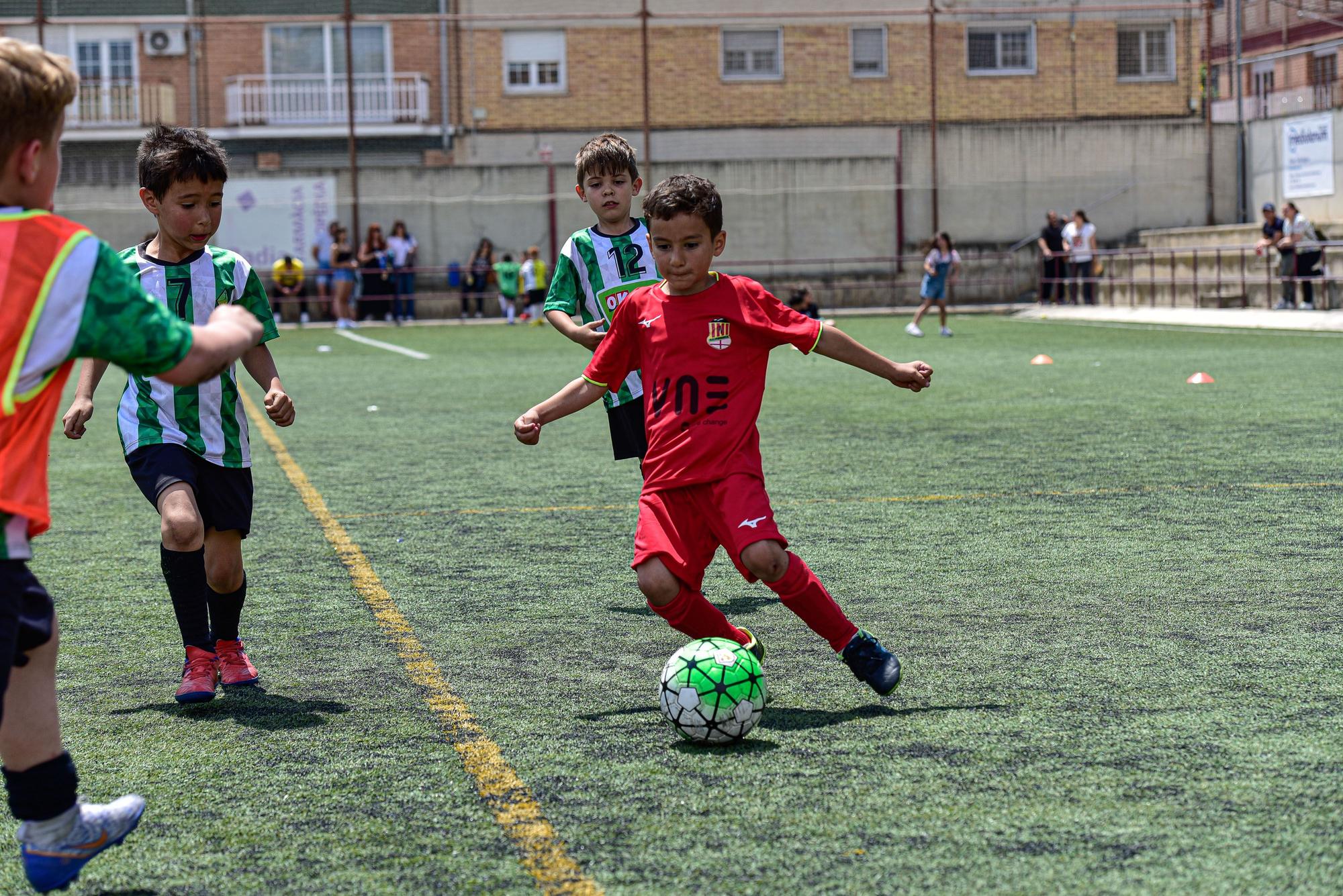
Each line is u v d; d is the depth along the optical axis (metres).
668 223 4.71
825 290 37.56
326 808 4.02
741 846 3.62
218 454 5.21
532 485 10.52
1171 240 35.38
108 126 38.97
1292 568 7.17
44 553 8.21
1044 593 6.72
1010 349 24.16
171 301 5.19
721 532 4.71
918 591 6.79
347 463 11.84
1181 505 9.05
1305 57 35.47
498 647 5.92
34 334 2.92
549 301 7.28
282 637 6.15
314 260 36.28
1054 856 3.51
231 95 39.47
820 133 39.66
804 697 5.07
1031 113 40.22
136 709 5.12
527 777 4.23
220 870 3.59
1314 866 3.41
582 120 39.81
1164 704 4.87
